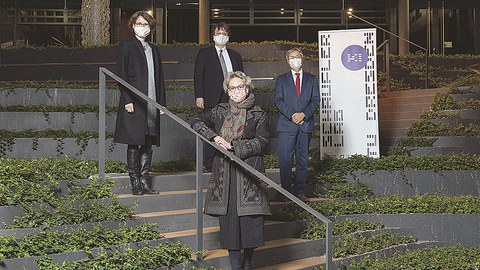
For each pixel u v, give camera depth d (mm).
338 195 11547
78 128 12844
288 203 10375
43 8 30641
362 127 12680
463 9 32031
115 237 7574
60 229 7555
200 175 7645
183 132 13172
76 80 19234
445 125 15273
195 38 31141
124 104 8953
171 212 8820
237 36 31391
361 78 12672
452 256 9664
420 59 23797
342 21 31547
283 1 31453
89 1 19891
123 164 10977
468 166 12430
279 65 18047
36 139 11711
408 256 9570
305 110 10656
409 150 14117
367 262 9086
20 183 8070
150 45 9312
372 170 12148
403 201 11273
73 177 8836
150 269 7188
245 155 7367
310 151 13438
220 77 10312
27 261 6754
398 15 31438
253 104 7613
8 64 19656
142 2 31078
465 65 23844
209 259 7809
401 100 17656
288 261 8906
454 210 10906
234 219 7344
